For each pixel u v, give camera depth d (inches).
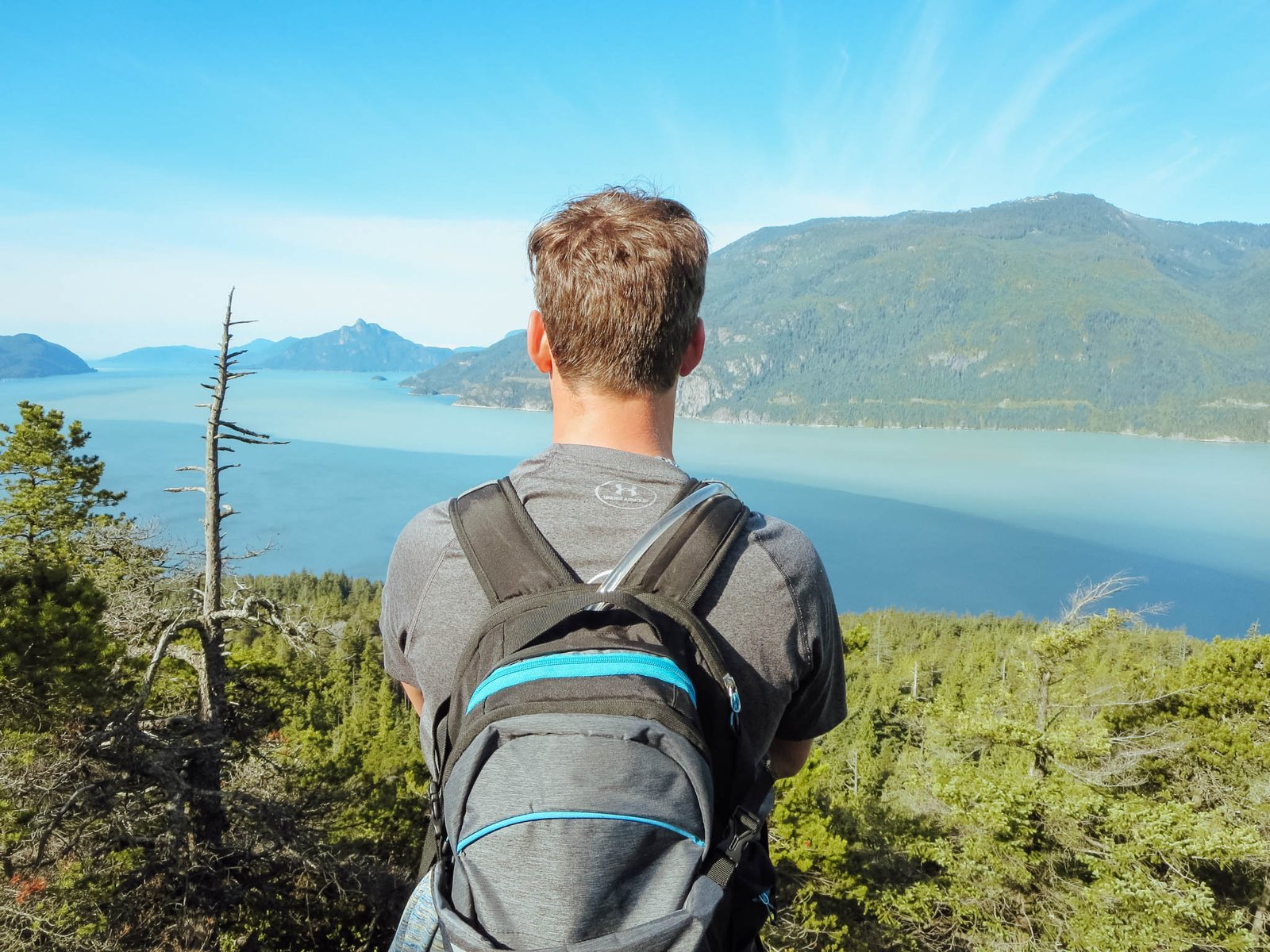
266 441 470.3
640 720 37.4
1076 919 443.2
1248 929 500.4
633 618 41.8
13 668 336.5
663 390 49.7
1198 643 2628.0
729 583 43.7
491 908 34.5
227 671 481.7
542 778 36.1
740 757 41.7
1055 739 466.6
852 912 597.0
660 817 35.6
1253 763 623.8
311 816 479.5
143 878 394.0
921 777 620.4
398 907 480.4
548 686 38.9
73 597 385.7
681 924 33.4
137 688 443.5
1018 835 463.5
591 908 33.4
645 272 46.5
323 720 1332.4
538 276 50.6
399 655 51.3
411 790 713.0
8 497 762.8
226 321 454.3
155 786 412.5
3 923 351.6
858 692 2107.5
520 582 42.8
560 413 51.4
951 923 563.8
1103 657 1581.0
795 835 546.0
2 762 379.6
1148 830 432.5
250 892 437.1
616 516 45.4
